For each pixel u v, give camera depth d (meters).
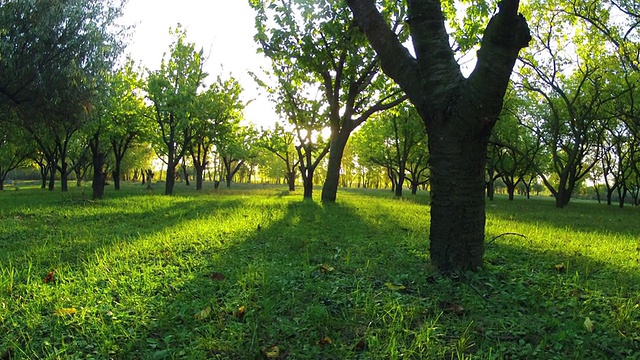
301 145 19.48
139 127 28.75
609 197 34.44
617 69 19.92
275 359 2.54
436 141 4.29
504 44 3.74
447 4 12.46
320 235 6.70
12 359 2.47
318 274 4.25
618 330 2.93
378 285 3.96
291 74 18.19
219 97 25.47
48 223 8.27
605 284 4.12
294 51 13.98
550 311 3.29
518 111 29.70
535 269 4.75
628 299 3.58
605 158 33.00
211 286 3.78
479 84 3.89
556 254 5.56
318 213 10.40
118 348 2.61
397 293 3.59
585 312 3.28
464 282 3.92
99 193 15.88
